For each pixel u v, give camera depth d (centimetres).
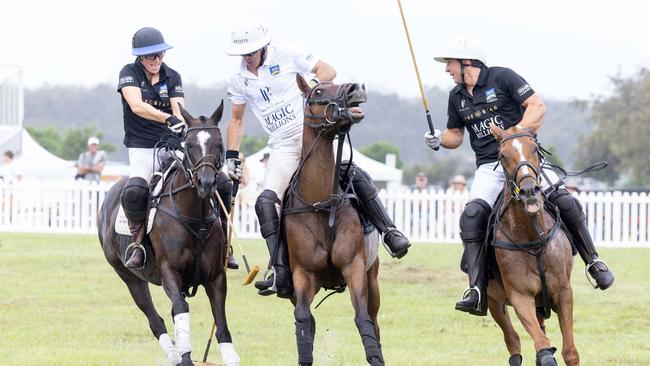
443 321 1659
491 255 1111
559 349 1452
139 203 1190
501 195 1095
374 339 1019
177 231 1143
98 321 1638
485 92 1134
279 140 1151
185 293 1193
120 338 1503
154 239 1164
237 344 1469
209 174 1099
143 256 1188
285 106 1147
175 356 1216
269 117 1155
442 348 1448
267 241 1105
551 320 1688
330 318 1678
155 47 1226
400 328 1606
